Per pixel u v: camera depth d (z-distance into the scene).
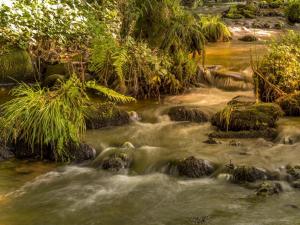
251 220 4.65
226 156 5.73
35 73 8.46
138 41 8.30
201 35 8.41
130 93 7.84
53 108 6.01
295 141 6.07
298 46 7.95
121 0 8.45
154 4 8.28
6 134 6.13
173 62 8.13
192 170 5.48
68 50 8.77
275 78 7.24
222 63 9.82
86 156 5.97
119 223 4.73
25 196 5.25
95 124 6.66
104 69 7.89
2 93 7.93
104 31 8.18
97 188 5.36
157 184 5.39
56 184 5.48
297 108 6.79
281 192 5.07
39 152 6.06
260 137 6.22
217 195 5.09
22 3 8.42
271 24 16.70
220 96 7.99
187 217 4.76
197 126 6.71
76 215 4.88
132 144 6.22
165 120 6.96
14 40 8.43
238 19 18.05
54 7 8.86
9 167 5.86
